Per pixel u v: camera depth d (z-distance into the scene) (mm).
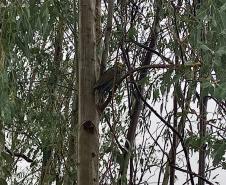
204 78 2467
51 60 4059
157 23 3660
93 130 2420
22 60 3430
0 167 2660
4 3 2609
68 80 4059
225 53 2344
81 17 2541
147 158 4043
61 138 3873
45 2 2824
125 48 3230
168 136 3926
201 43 2488
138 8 3701
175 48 3102
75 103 3836
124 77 2463
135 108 3723
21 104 3709
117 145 3320
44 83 4039
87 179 2371
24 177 4211
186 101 3355
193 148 3316
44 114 3963
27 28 2699
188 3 3289
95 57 2506
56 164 3873
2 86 2555
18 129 3881
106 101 2445
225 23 2475
